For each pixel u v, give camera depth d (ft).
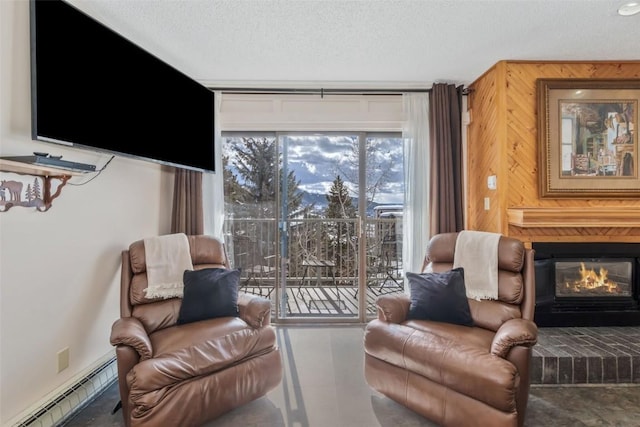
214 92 10.44
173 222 10.18
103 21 7.11
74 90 5.82
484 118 10.05
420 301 7.45
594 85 9.12
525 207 9.23
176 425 5.48
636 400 6.88
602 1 6.48
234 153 11.45
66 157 6.42
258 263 11.56
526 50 8.55
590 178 9.18
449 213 10.48
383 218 11.68
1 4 5.11
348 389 7.39
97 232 7.30
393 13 6.87
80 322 6.79
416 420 6.33
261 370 6.75
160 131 8.00
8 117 5.23
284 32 7.60
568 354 7.52
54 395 6.08
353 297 11.70
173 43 8.10
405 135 10.80
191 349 6.03
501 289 7.30
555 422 6.20
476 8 6.70
